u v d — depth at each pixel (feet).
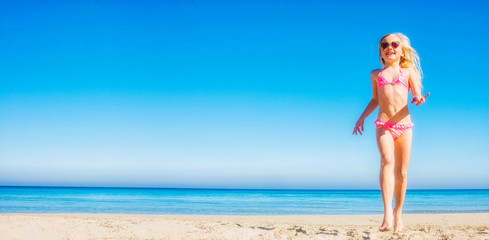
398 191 15.94
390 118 15.29
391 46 15.75
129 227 19.26
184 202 118.83
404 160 15.43
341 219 43.11
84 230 17.71
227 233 17.69
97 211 70.74
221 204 106.73
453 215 46.91
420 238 15.52
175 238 16.10
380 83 15.67
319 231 19.69
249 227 22.20
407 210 71.31
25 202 110.73
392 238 15.17
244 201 129.70
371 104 16.55
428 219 40.55
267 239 16.15
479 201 122.72
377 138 15.43
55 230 17.22
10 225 18.04
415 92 15.65
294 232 19.12
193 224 21.52
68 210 73.36
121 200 132.26
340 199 158.10
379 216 48.44
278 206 94.79
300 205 102.22
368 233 18.04
